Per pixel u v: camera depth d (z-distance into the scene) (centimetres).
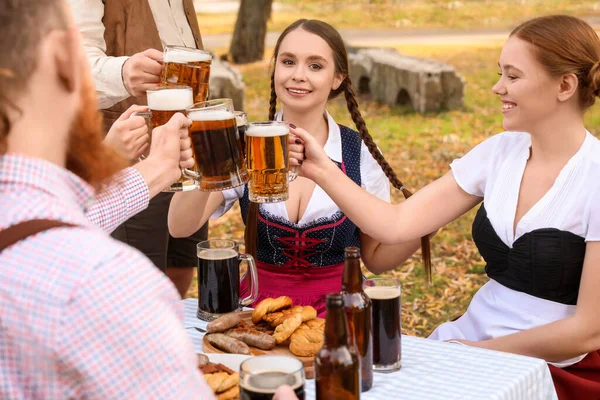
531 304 236
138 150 199
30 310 91
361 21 1688
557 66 223
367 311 172
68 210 98
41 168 97
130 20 303
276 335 188
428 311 457
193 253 366
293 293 270
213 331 196
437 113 941
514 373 183
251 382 139
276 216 269
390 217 244
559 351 225
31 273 92
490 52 1316
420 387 176
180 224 266
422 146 805
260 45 1283
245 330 194
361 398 170
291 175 228
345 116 941
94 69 264
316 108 280
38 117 97
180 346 98
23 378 93
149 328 94
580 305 225
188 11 334
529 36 225
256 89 1091
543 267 232
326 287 271
